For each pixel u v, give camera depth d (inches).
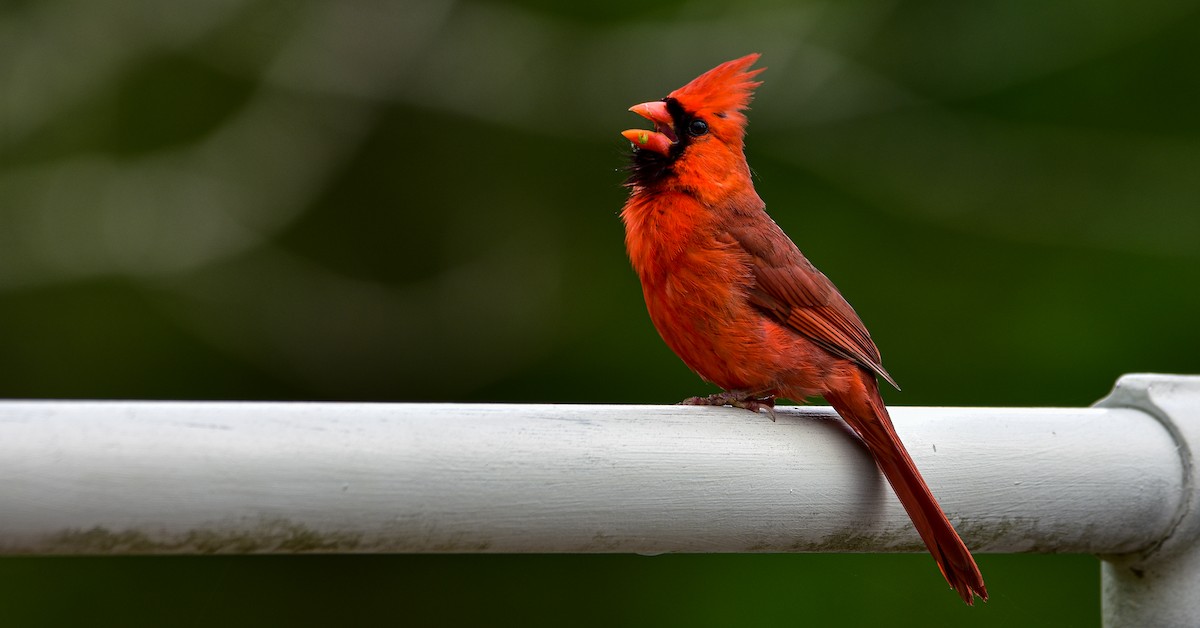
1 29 510.3
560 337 490.3
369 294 521.3
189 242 517.7
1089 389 439.2
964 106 483.5
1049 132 475.8
